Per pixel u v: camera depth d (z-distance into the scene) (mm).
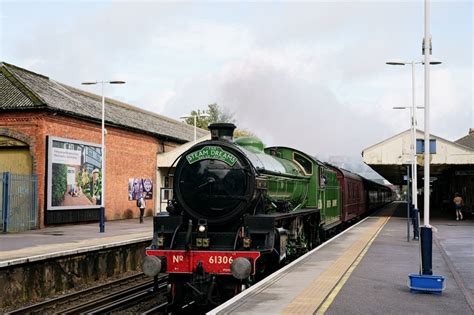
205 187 12078
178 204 12328
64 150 28141
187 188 12250
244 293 10000
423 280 10203
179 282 11781
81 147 29656
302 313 8438
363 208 38375
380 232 24656
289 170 16406
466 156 33281
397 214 44312
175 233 11883
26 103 26625
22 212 25531
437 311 8711
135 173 35875
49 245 18016
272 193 13898
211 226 12117
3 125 27281
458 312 8656
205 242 11602
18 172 27453
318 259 14836
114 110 36562
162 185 39688
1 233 23859
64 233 23766
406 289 10531
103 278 17891
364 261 14508
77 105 30828
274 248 12023
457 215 37125
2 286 13406
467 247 19297
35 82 30281
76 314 12320
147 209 37531
